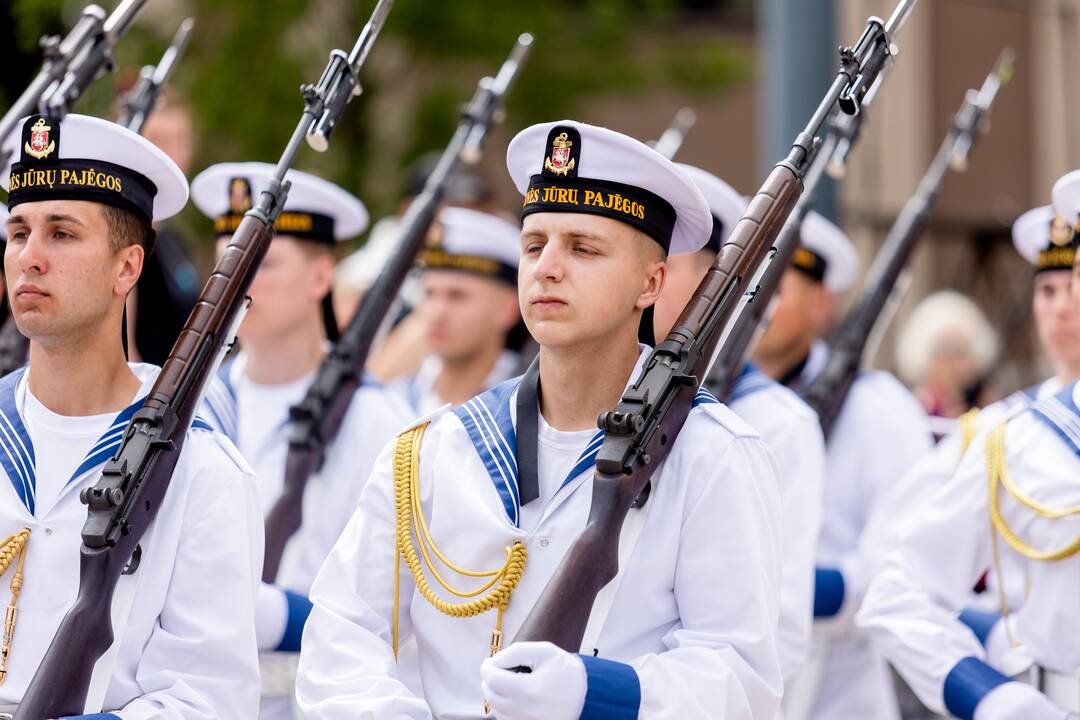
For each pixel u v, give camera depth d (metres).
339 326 11.16
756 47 26.45
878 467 10.45
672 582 6.21
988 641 8.00
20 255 6.47
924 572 7.96
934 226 24.77
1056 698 7.54
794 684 9.96
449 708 6.32
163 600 6.40
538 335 6.20
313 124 6.93
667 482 6.21
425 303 11.66
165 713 6.19
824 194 14.41
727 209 8.93
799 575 8.67
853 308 10.98
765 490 6.34
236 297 6.66
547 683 5.61
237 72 21.69
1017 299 21.81
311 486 9.31
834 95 6.67
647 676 5.86
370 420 9.47
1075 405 7.69
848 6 23.59
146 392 6.73
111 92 12.98
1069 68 24.95
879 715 10.11
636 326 6.42
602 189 6.20
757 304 8.71
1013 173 25.14
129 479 6.21
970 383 15.91
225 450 6.66
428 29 23.16
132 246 6.66
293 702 8.52
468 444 6.50
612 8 24.03
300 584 9.21
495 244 11.58
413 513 6.48
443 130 23.58
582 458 6.29
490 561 6.32
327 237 9.80
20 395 6.79
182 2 22.14
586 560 5.92
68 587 6.46
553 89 23.86
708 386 8.74
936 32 24.44
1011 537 7.73
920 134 24.28
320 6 22.95
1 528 6.53
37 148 6.50
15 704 6.38
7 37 18.89
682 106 26.53
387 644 6.45
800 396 10.64
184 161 12.25
